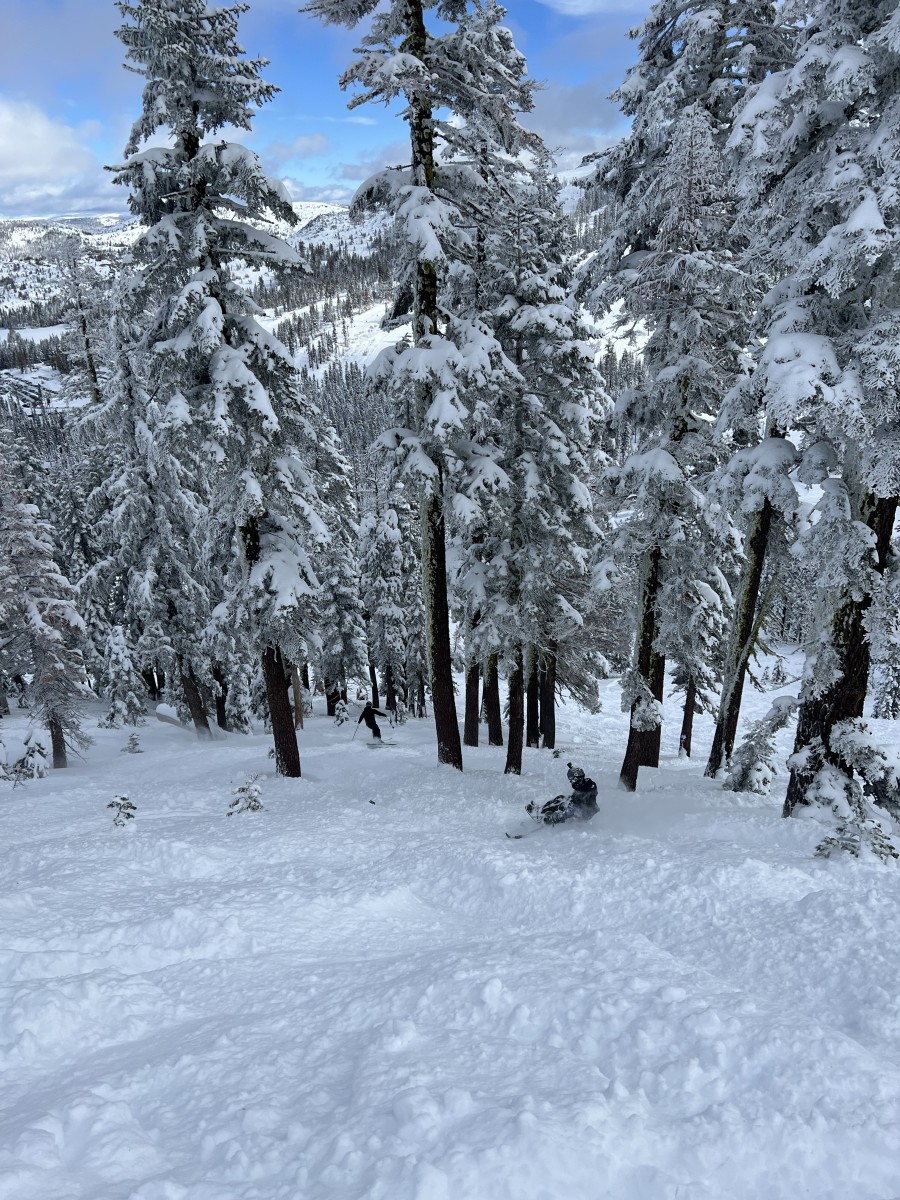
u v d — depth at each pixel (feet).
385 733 92.17
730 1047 12.16
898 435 26.53
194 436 48.44
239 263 48.98
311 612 53.36
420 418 45.14
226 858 28.66
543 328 50.37
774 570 47.98
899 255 25.52
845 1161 9.83
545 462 53.11
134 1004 16.26
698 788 42.86
